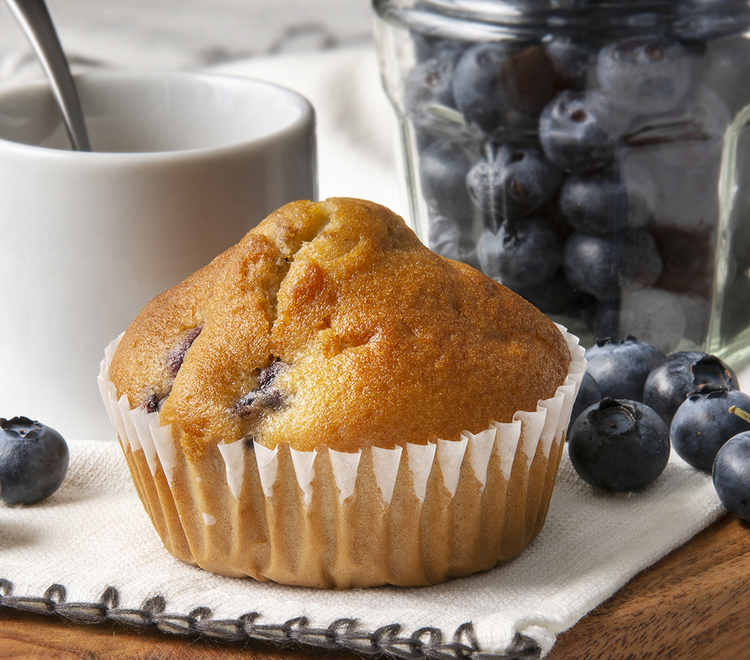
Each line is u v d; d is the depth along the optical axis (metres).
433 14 0.52
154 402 0.44
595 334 0.52
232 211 0.50
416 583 0.44
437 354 0.44
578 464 0.47
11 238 0.49
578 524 0.46
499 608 0.43
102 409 0.51
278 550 0.44
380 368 0.44
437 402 0.44
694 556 0.45
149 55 0.79
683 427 0.47
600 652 0.43
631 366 0.50
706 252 0.52
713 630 0.44
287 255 0.45
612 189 0.51
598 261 0.51
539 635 0.42
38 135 0.53
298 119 0.51
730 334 0.54
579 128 0.50
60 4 0.76
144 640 0.43
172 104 0.54
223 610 0.43
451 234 0.53
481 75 0.51
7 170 0.49
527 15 0.51
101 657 0.43
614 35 0.50
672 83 0.50
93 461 0.48
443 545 0.44
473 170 0.52
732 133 0.52
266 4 0.78
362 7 0.79
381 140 0.70
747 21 0.51
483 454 0.44
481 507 0.44
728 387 0.48
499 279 0.52
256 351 0.44
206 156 0.49
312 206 0.45
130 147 0.54
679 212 0.51
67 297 0.50
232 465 0.43
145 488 0.45
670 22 0.50
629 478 0.46
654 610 0.44
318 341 0.44
